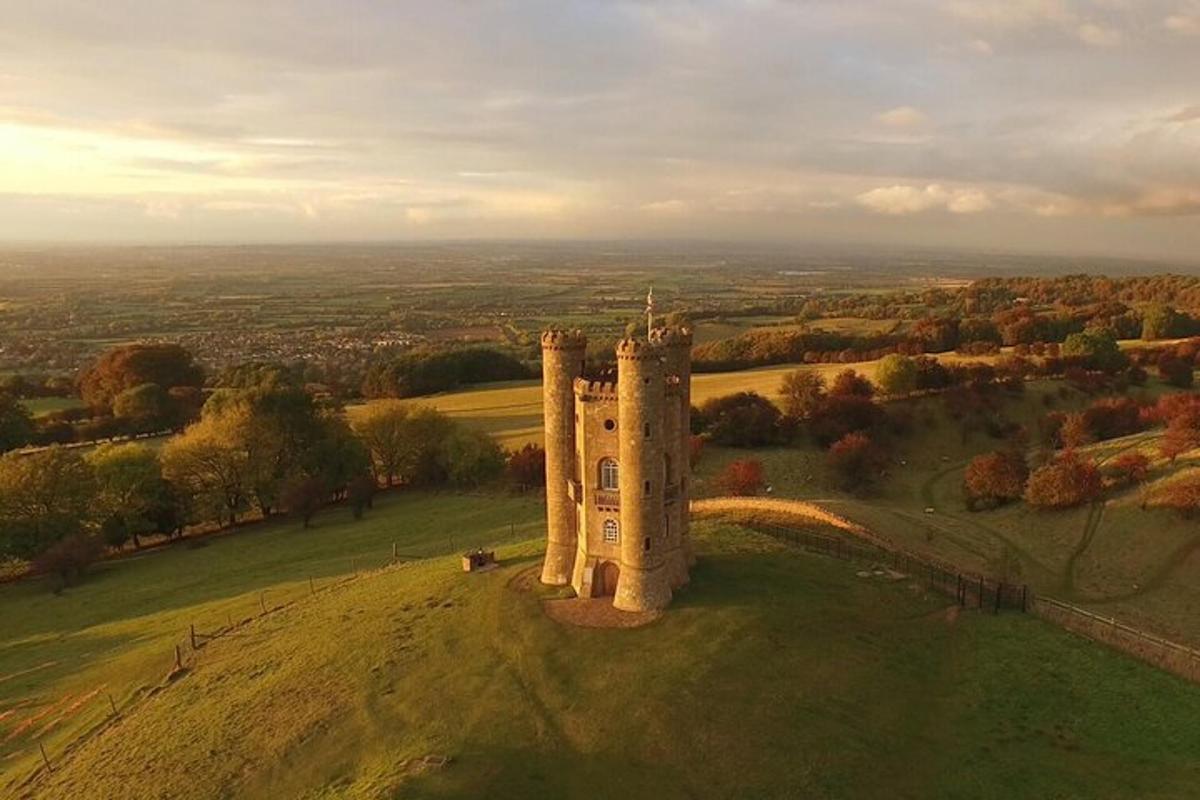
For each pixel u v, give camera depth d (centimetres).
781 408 13262
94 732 5362
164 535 10912
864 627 5700
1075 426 11756
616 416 5772
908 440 12800
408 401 16175
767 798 4150
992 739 4669
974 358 16050
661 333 6053
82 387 17662
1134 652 5597
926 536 8088
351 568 8181
